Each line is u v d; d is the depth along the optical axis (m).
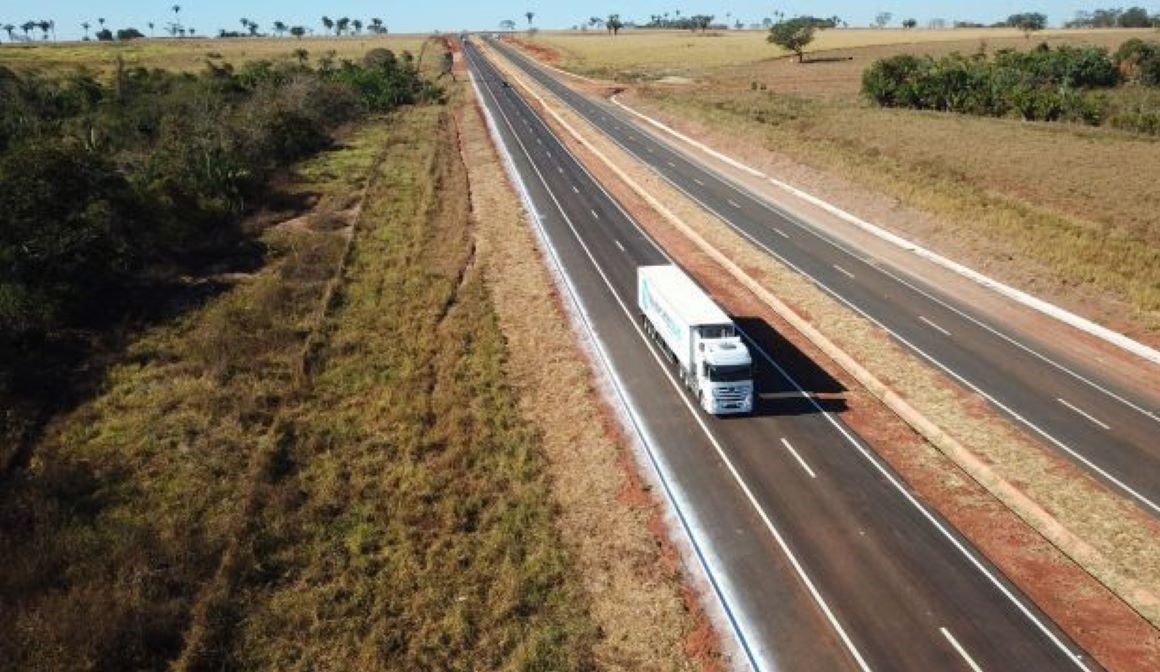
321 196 65.88
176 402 33.75
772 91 117.19
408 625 22.27
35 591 22.92
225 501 27.34
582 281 48.28
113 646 20.89
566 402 34.44
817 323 41.41
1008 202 56.94
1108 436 30.89
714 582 23.72
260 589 23.42
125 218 46.47
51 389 34.66
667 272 40.31
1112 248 47.91
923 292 45.62
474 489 28.36
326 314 42.94
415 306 44.22
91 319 41.22
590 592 23.62
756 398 34.53
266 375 36.19
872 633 21.64
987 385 34.94
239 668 20.73
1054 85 100.38
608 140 89.62
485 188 69.31
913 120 87.88
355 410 33.66
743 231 57.22
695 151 84.31
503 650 21.42
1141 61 104.44
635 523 26.44
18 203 41.53
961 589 23.20
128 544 24.67
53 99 79.56
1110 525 25.80
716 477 28.84
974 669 20.42
